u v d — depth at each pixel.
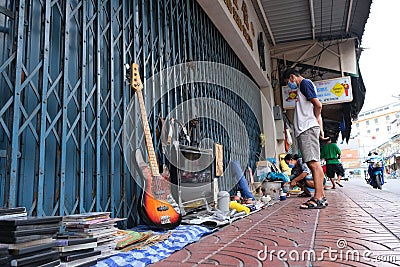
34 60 2.17
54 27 2.35
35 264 1.33
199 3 4.93
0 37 1.98
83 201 2.38
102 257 1.77
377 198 5.39
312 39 9.70
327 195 6.43
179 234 2.43
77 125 2.41
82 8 2.59
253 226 2.89
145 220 2.49
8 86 1.97
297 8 8.07
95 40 2.70
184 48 4.36
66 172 2.30
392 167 34.22
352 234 2.30
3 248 1.24
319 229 2.55
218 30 5.78
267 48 9.41
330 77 9.77
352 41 9.40
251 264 1.66
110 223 1.92
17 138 1.95
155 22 3.79
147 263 1.75
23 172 2.03
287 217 3.34
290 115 11.12
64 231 1.76
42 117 2.12
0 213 1.40
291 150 12.23
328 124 15.02
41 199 2.05
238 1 6.19
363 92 10.10
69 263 1.51
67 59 2.36
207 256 1.87
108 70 2.84
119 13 3.11
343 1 7.82
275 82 9.62
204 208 3.62
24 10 2.13
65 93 2.31
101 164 2.64
